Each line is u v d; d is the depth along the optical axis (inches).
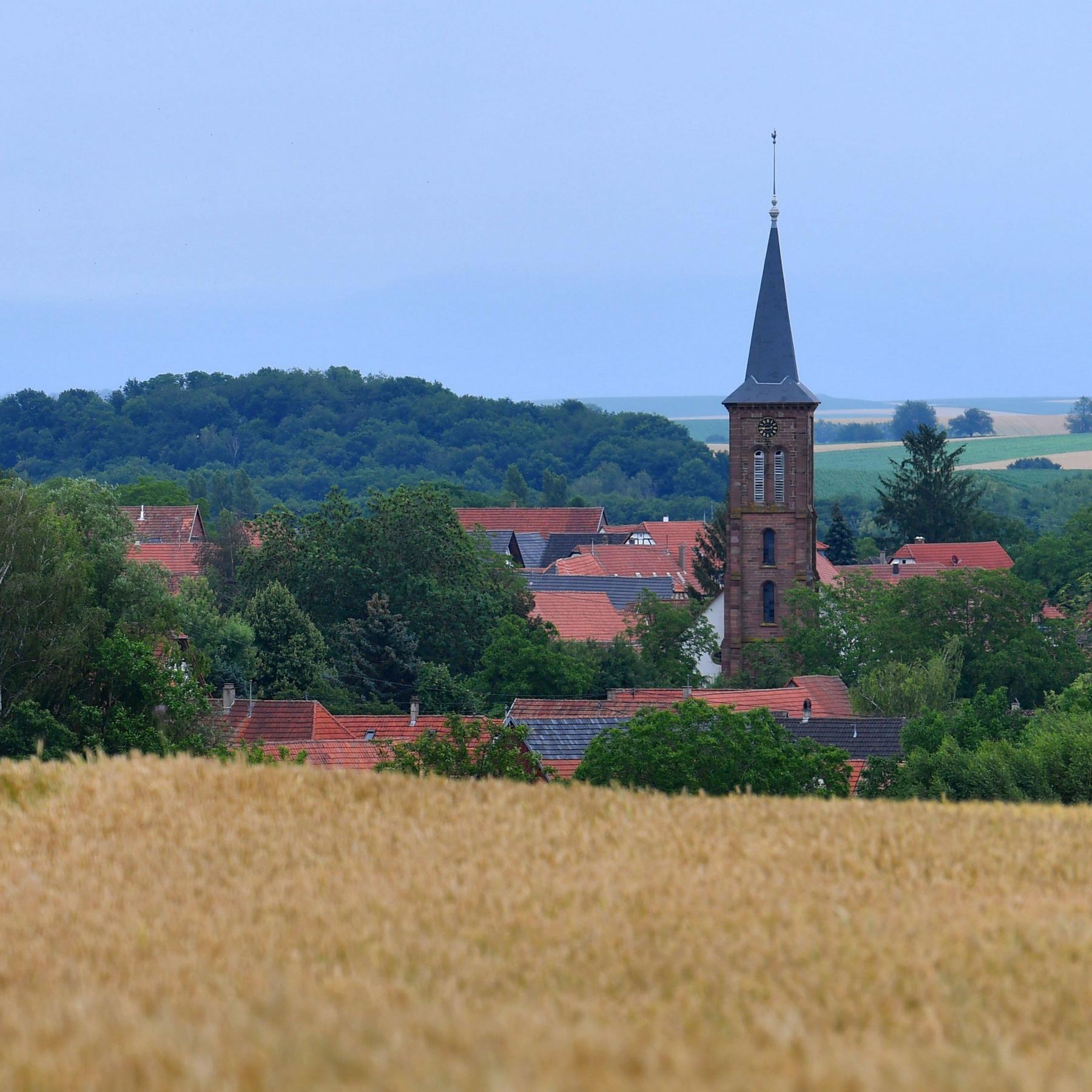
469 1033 1489.9
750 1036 1562.5
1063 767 6688.0
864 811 3004.4
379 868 2380.7
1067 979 1852.9
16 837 2529.5
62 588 7426.2
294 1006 1593.3
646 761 6712.6
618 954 1904.5
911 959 1905.8
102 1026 1498.5
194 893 2190.0
